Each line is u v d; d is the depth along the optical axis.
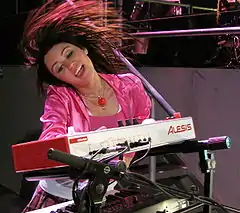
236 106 2.29
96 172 0.88
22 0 3.54
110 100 1.45
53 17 1.39
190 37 2.98
